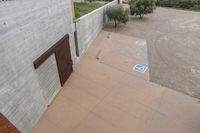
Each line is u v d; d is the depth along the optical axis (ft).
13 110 19.21
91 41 50.44
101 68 38.01
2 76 17.19
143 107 27.43
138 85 32.50
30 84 22.02
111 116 25.84
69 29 32.89
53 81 28.35
